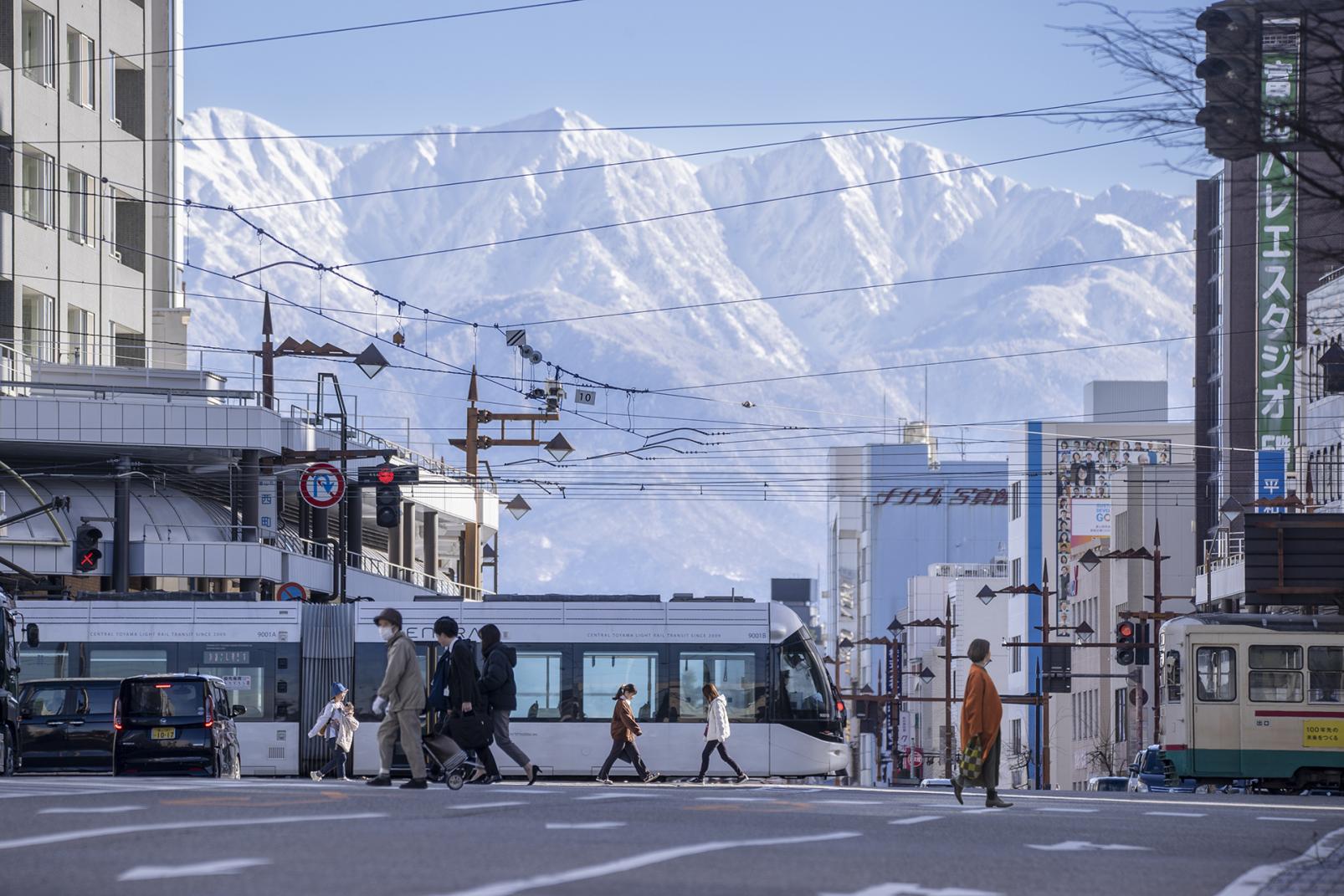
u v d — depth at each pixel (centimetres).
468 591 15825
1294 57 2875
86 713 6562
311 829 2777
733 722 7612
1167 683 8175
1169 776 8162
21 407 11456
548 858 2459
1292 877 2611
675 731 7581
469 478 11144
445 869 2281
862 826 3322
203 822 2844
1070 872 2584
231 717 6731
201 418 11781
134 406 11669
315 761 7738
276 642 7788
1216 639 8019
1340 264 3159
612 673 7612
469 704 4531
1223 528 14312
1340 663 7994
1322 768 7944
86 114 12494
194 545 11625
